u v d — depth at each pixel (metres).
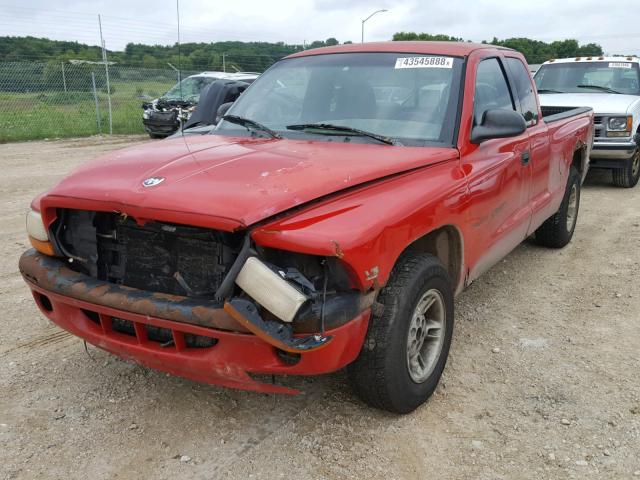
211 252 2.63
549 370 3.69
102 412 3.20
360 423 3.13
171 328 2.60
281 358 2.58
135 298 2.68
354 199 2.80
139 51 19.66
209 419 3.15
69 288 2.85
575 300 4.82
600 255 5.98
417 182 3.15
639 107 9.38
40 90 18.91
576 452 2.90
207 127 4.68
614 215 7.69
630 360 3.81
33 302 4.63
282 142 3.53
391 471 2.78
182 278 2.70
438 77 3.86
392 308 2.86
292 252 2.54
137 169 2.96
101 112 19.58
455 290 3.62
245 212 2.46
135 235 2.80
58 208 2.99
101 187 2.81
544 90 10.30
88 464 2.80
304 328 2.49
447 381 3.56
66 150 14.01
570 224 6.23
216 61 16.06
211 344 2.66
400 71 3.93
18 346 3.92
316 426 3.10
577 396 3.39
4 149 14.11
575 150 5.76
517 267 5.62
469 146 3.66
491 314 4.54
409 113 3.73
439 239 3.47
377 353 2.85
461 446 2.95
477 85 3.95
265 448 2.93
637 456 2.87
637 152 9.44
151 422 3.12
